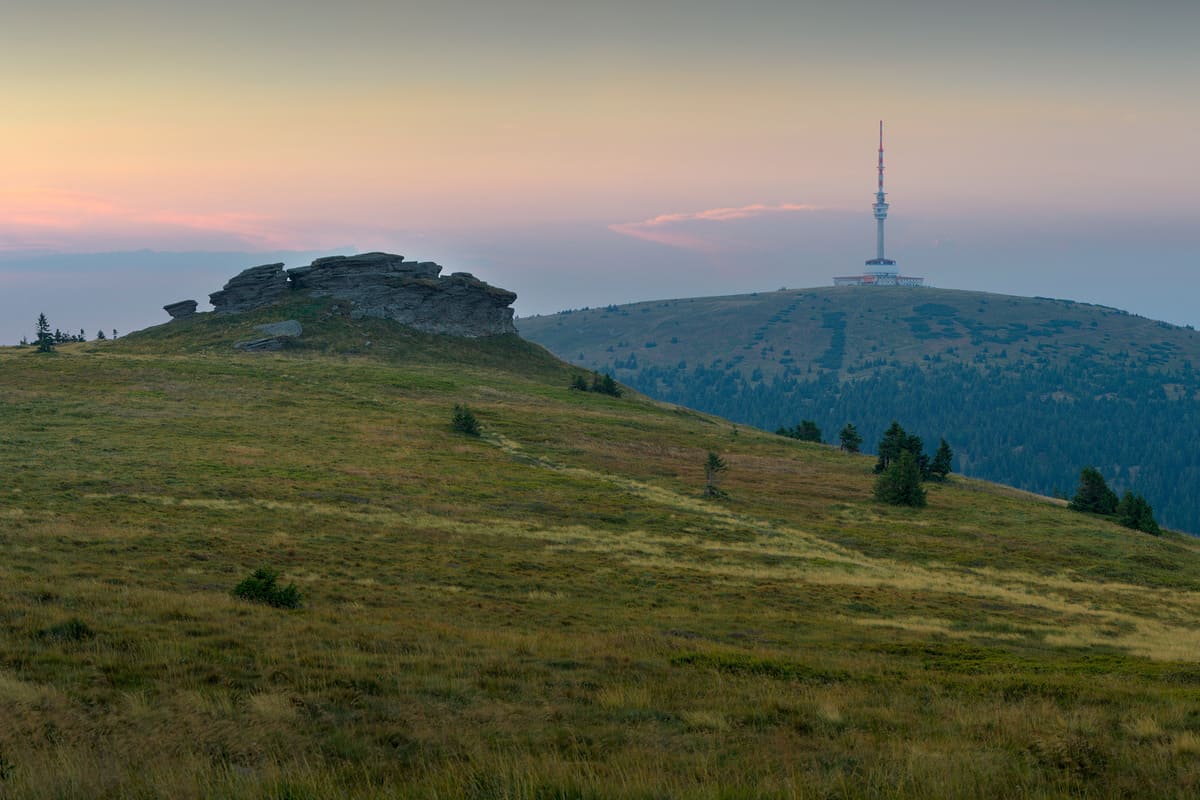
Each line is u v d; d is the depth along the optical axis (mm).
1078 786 15188
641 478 92125
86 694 17281
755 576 52344
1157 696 24125
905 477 90312
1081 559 70500
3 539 39750
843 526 76750
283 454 81500
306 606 31812
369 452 87625
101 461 68938
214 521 51781
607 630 34031
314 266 194750
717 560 56906
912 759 15672
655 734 17578
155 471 66688
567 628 33812
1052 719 20062
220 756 14414
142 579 33625
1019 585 58875
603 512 70812
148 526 47906
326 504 61688
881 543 70000
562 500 74312
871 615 43781
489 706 18891
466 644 25953
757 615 40656
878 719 19969
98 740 14828
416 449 92250
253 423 96812
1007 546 73250
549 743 16516
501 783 13266
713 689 22156
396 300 189000
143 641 21641
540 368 187625
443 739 16234
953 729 19250
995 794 14172
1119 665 31719
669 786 13250
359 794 12617
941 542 72688
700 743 17141
